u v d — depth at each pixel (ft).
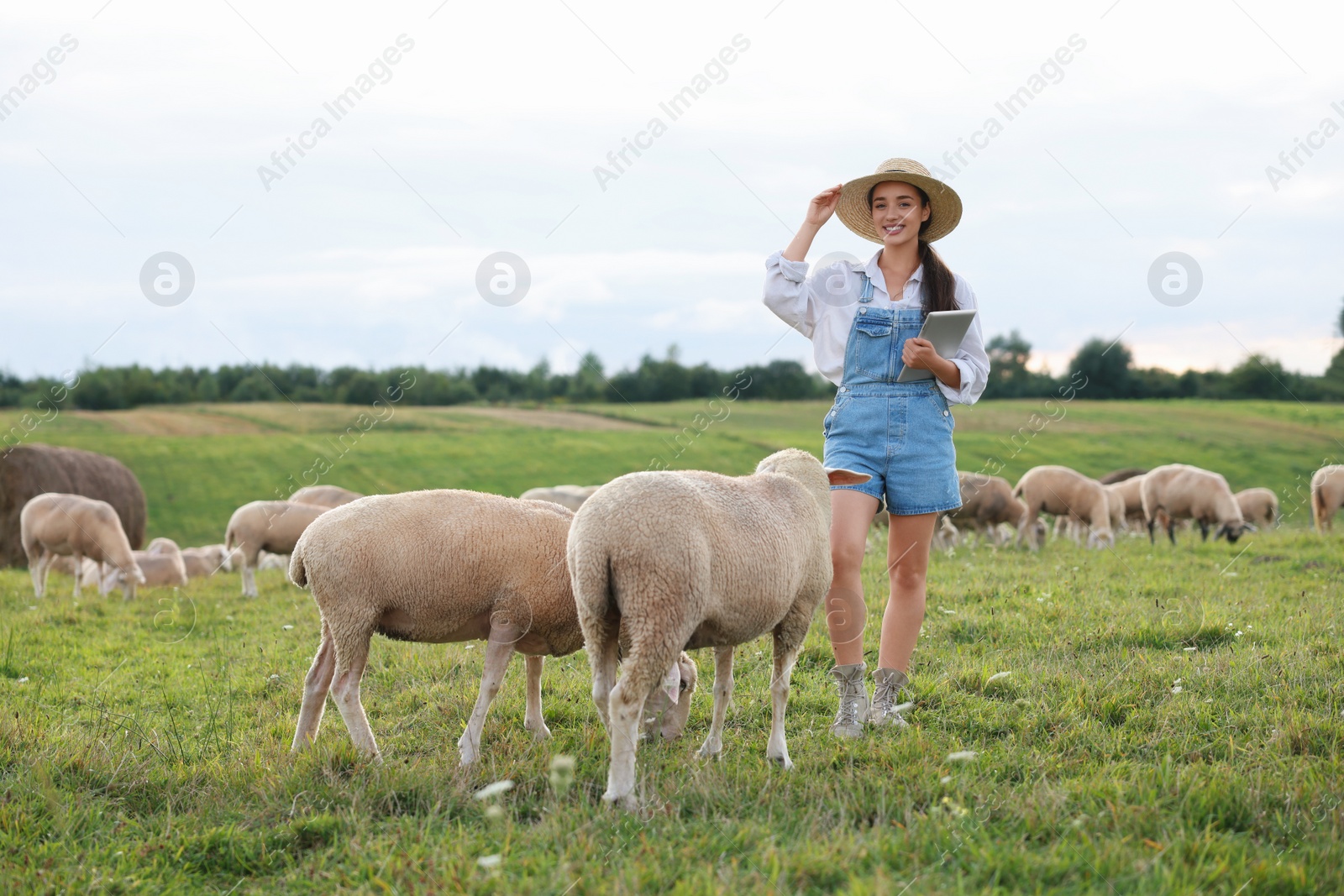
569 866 9.14
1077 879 8.77
